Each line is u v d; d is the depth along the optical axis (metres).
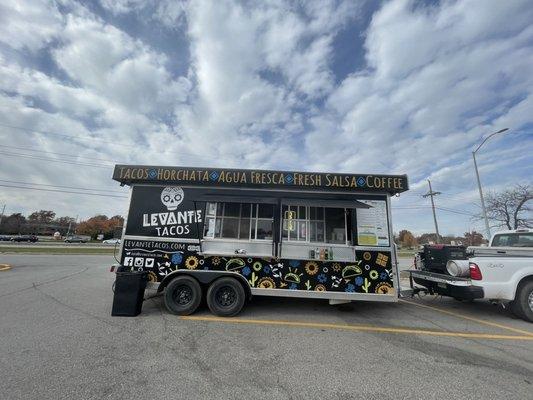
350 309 7.00
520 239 7.87
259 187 6.59
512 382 3.49
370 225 6.41
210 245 6.44
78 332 4.88
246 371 3.67
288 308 6.94
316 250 6.31
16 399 2.91
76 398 2.96
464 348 4.59
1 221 90.00
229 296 6.25
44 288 8.77
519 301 6.20
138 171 6.68
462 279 6.32
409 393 3.22
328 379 3.50
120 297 5.95
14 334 4.71
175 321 5.68
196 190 6.67
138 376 3.45
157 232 6.54
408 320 6.17
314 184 6.45
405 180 6.45
